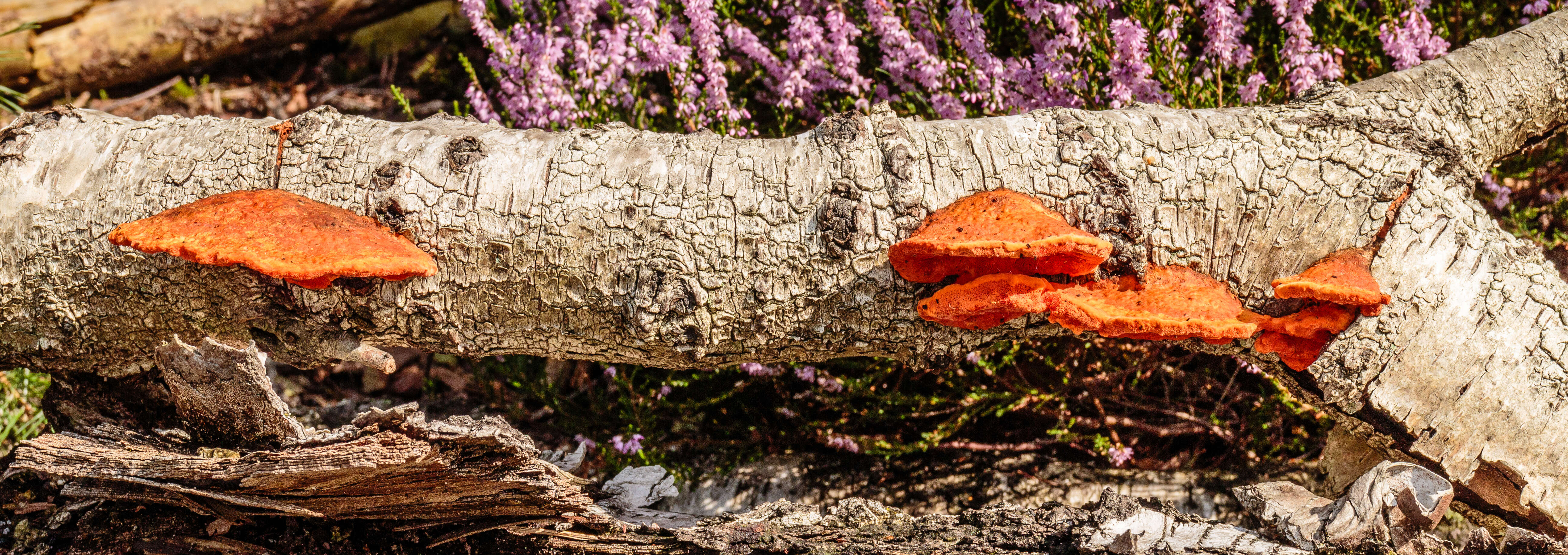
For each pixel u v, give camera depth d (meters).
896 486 3.16
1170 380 3.40
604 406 3.44
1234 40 2.81
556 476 2.22
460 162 2.19
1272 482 2.67
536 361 3.58
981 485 3.14
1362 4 3.21
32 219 2.22
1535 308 2.12
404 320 2.25
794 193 2.16
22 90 4.42
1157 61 2.79
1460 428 2.17
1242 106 2.85
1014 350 3.03
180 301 2.25
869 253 2.13
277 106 4.59
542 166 2.21
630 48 2.97
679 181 2.18
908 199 2.13
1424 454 2.22
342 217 2.08
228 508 2.26
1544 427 2.15
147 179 2.22
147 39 4.47
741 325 2.23
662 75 3.48
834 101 3.28
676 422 3.45
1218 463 3.33
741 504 3.14
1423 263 2.09
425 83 4.61
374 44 4.75
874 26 2.91
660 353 2.30
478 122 2.38
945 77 2.92
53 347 2.38
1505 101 2.44
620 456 3.27
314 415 3.36
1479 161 2.47
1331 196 2.12
